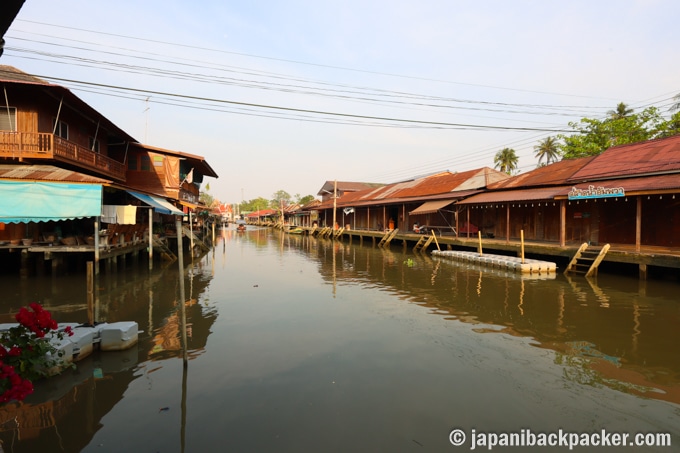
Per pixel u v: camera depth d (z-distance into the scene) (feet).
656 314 32.35
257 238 153.17
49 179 42.75
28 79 55.01
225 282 50.14
